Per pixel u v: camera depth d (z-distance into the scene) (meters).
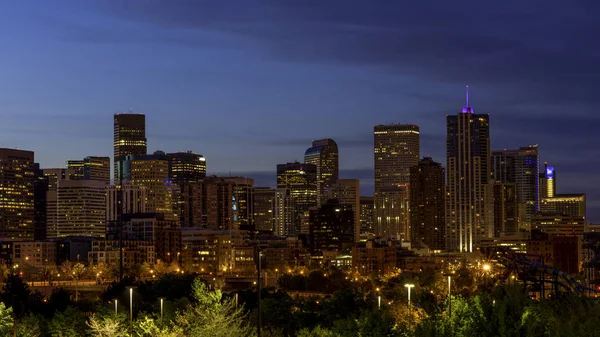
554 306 190.75
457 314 136.00
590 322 137.75
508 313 126.38
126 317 193.50
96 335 163.75
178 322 162.75
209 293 158.50
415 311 199.88
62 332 197.88
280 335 179.38
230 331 154.12
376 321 149.25
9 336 161.12
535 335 123.88
